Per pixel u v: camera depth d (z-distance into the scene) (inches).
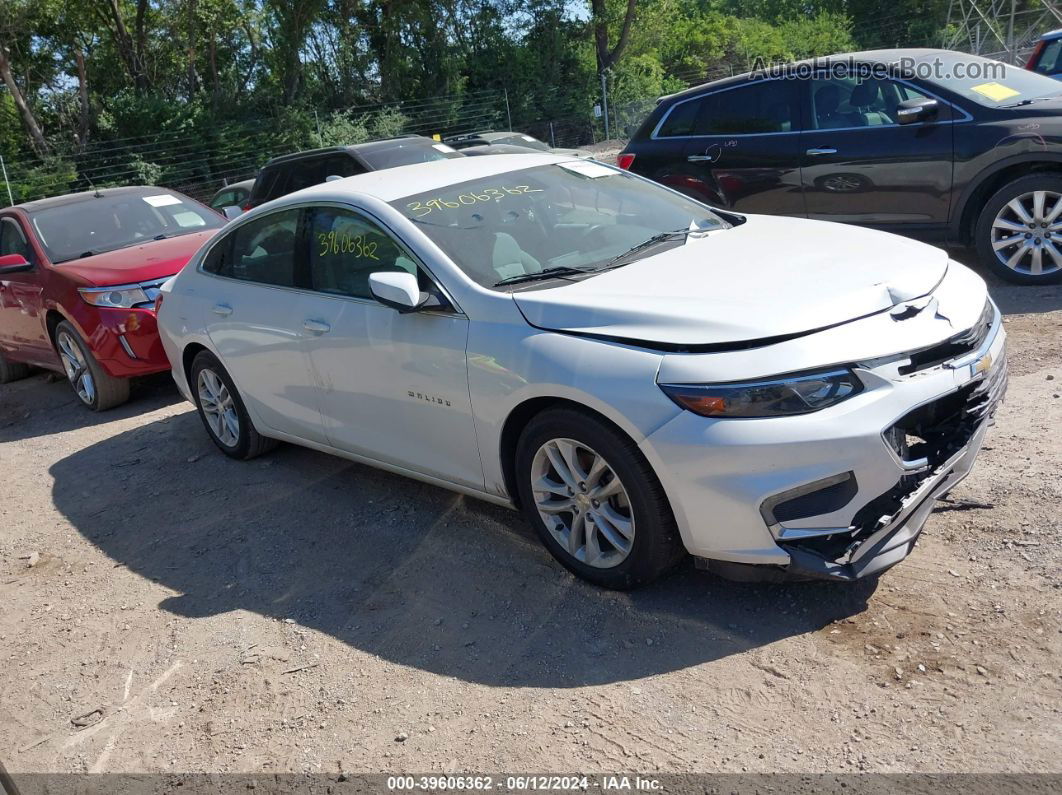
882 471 122.8
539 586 150.5
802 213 301.9
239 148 1195.9
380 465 181.2
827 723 111.6
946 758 103.3
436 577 159.0
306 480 210.2
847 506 123.1
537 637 137.4
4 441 290.0
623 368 130.0
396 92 1418.6
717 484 123.4
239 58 1430.9
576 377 133.7
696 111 321.7
